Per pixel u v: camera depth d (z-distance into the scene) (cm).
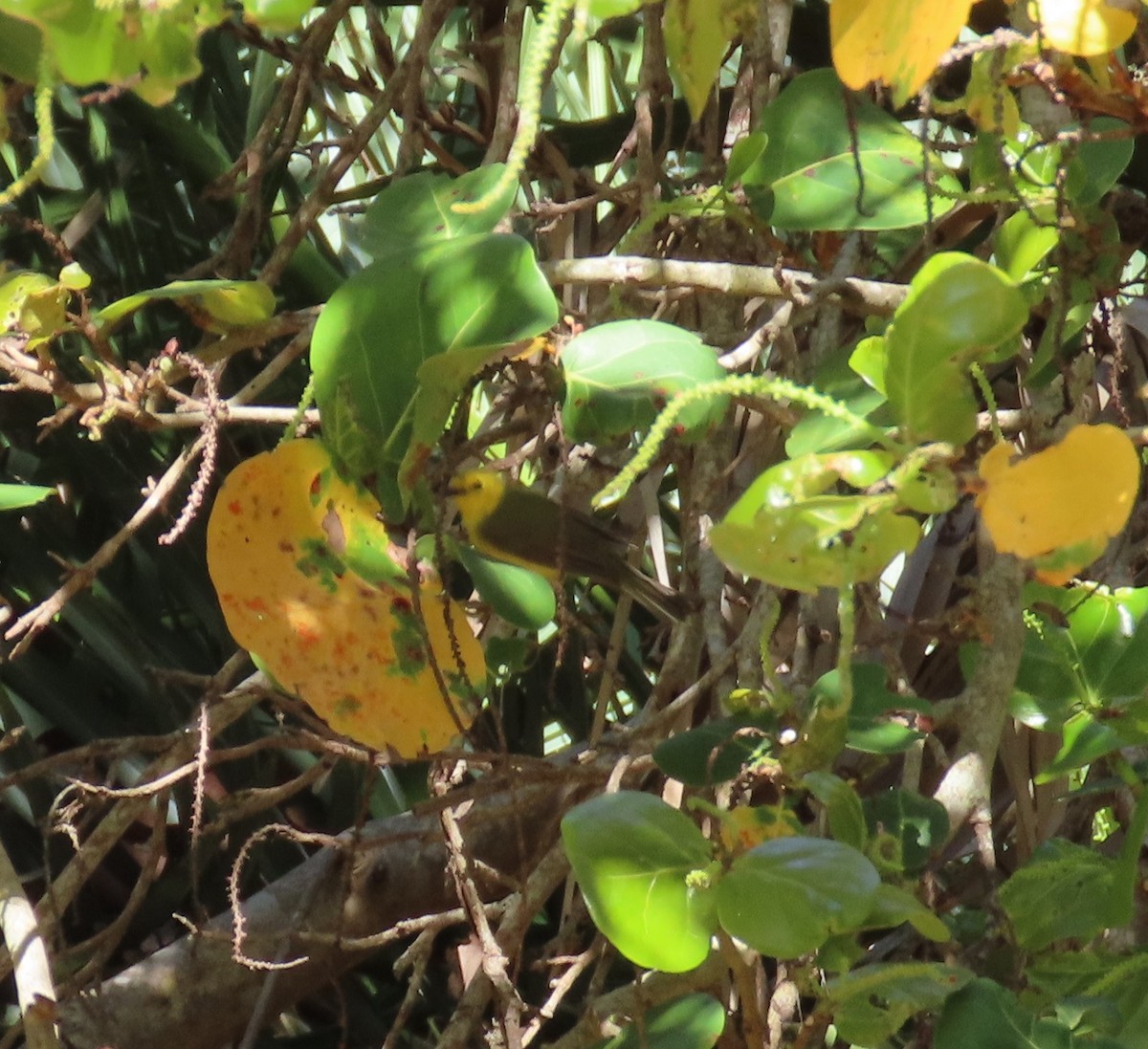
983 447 418
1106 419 441
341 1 441
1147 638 414
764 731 413
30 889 523
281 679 396
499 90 472
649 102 441
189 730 425
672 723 437
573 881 438
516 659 431
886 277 445
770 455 443
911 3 371
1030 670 415
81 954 505
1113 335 419
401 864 457
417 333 398
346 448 399
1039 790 435
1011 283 385
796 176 419
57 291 412
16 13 371
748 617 436
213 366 426
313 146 454
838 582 381
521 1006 417
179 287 416
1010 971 408
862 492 389
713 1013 402
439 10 443
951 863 447
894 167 419
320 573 399
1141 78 406
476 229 413
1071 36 382
